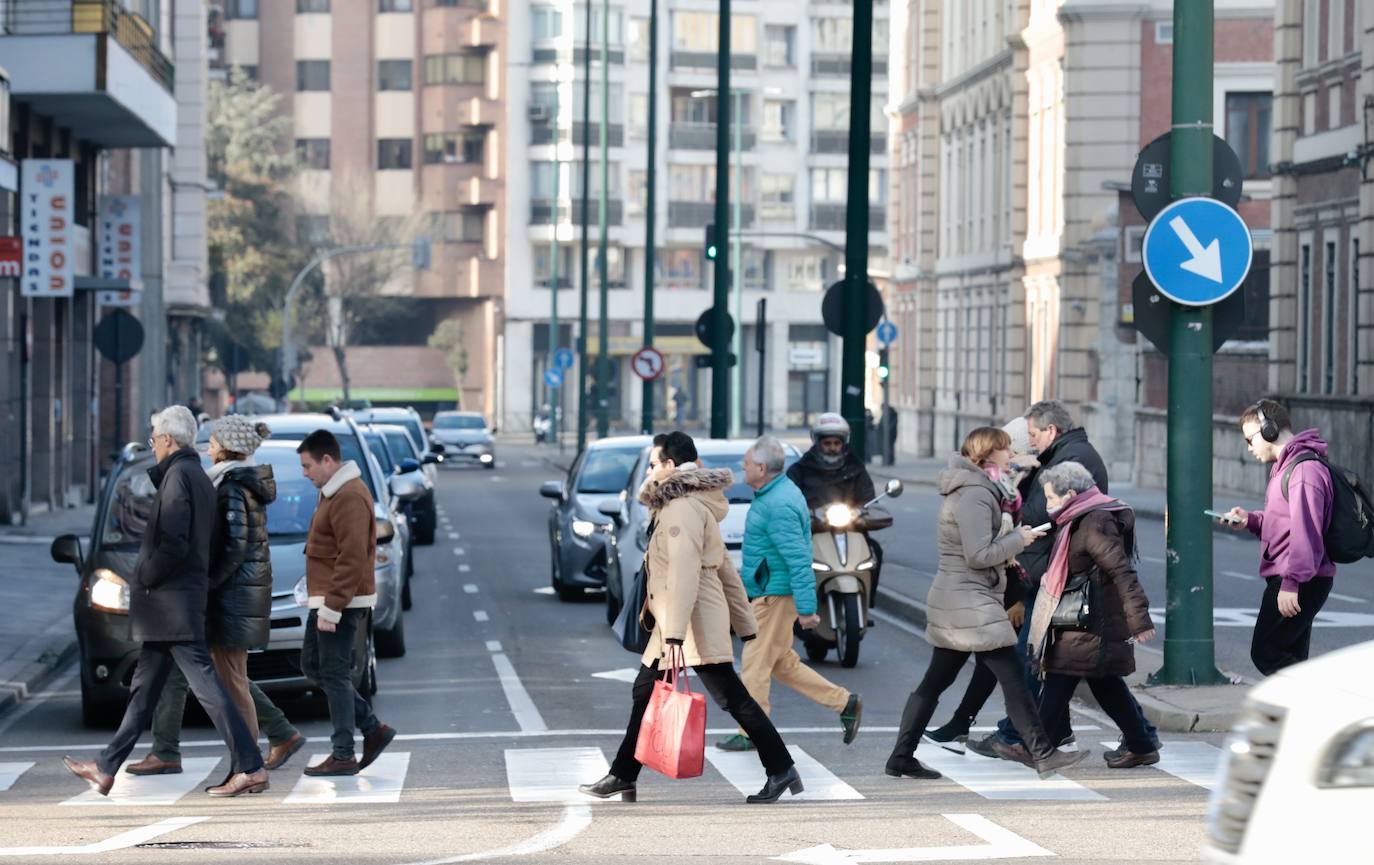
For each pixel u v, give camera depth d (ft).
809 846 86.58
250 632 105.50
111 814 97.60
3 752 120.88
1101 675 104.83
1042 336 519.60
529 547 299.58
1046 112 522.47
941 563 106.11
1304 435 112.06
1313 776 47.47
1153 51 481.46
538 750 117.60
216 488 105.91
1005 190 563.48
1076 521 104.42
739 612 101.86
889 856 84.02
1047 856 83.87
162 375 334.85
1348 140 342.85
